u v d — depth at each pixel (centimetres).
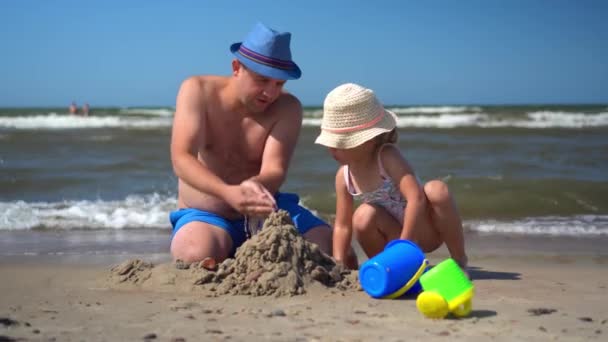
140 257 460
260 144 374
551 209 701
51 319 257
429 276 266
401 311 273
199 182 342
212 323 250
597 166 1012
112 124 2377
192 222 364
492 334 236
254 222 365
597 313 274
